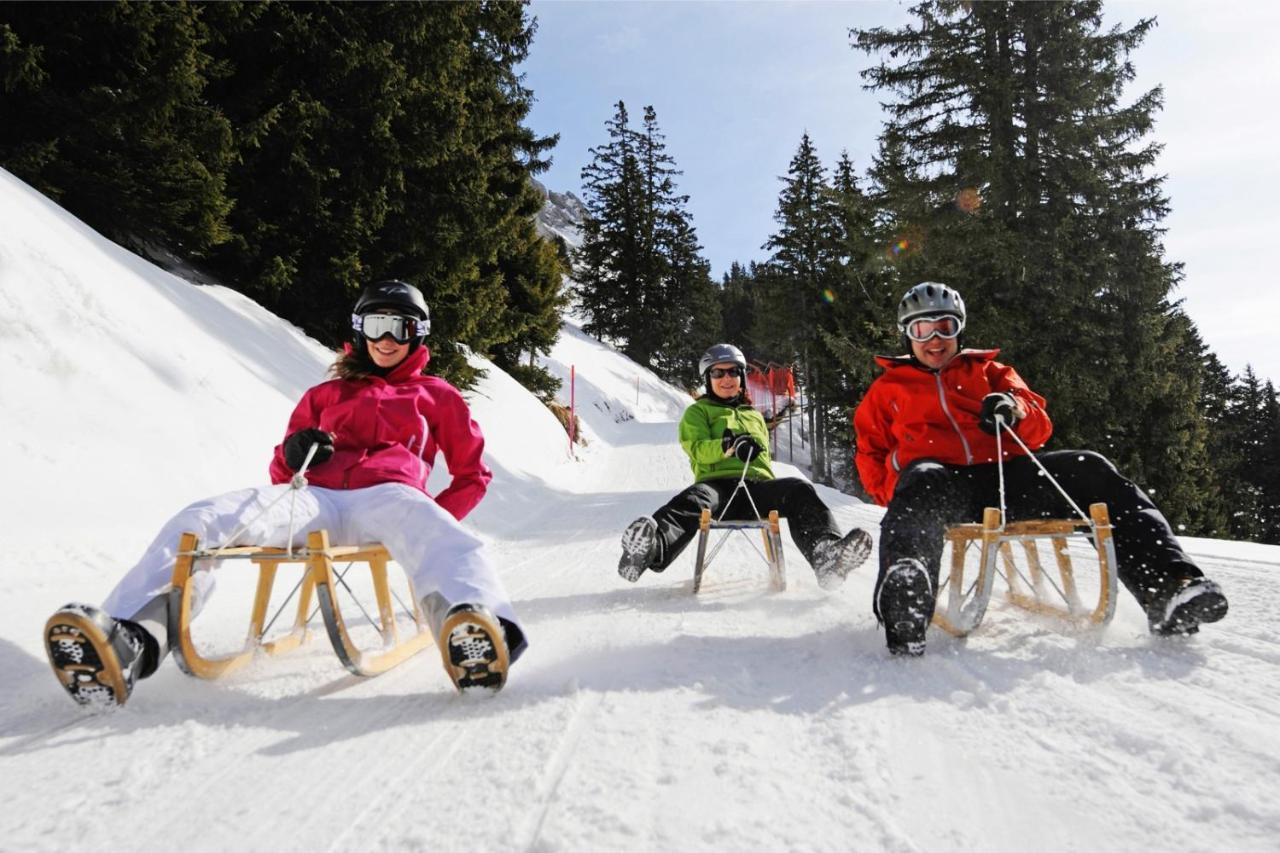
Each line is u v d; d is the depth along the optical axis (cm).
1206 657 239
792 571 499
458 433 308
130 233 970
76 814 150
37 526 399
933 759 168
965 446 318
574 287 5891
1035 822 139
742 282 8194
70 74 870
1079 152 1584
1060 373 1498
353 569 532
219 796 157
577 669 251
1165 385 1667
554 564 582
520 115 2003
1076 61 1612
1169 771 158
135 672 209
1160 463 1797
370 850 134
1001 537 260
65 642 197
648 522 412
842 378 2570
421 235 1266
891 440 356
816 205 3117
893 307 1966
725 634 300
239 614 364
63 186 859
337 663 267
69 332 557
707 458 457
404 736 190
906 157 1738
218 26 984
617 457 2598
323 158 1114
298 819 147
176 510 492
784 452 4206
